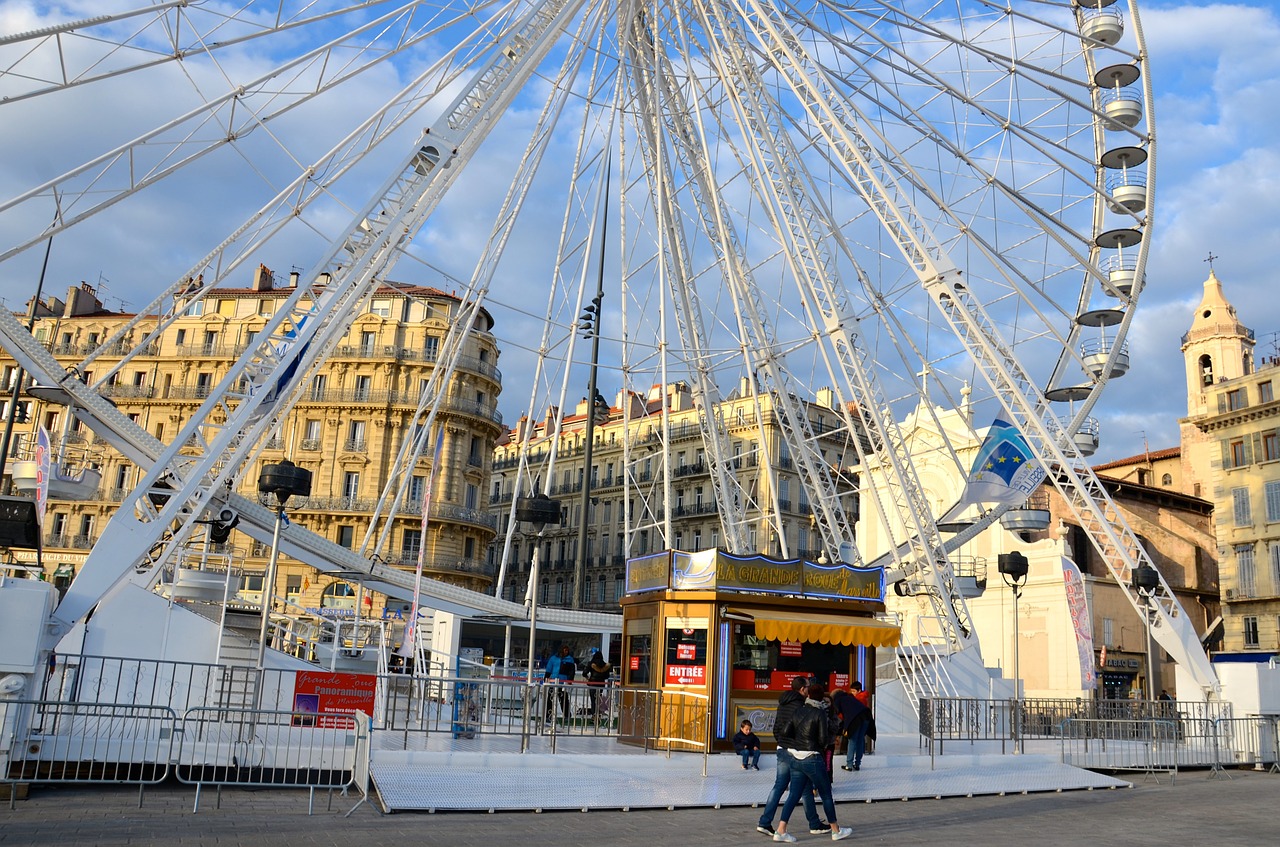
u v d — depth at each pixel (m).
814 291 26.77
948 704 21.28
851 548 29.34
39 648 13.52
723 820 13.73
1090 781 19.38
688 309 30.08
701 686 18.17
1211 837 12.91
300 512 65.94
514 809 13.66
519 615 30.08
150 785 14.44
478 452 71.81
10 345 20.23
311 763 14.69
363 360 67.88
